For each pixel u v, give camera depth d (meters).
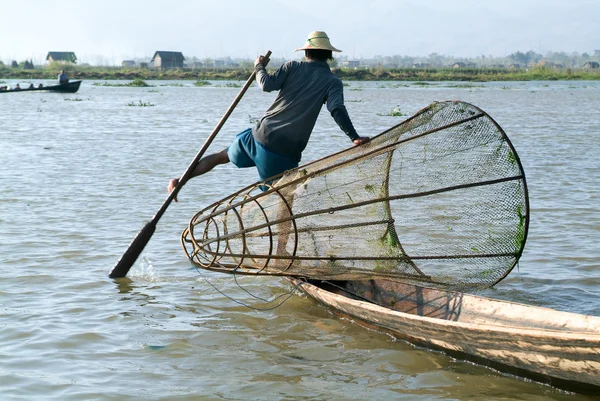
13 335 6.08
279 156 7.09
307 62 7.05
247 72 116.38
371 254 6.74
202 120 30.67
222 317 6.71
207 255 7.50
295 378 5.43
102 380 5.29
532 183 12.95
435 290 6.68
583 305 6.91
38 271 7.83
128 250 7.73
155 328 6.37
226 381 5.35
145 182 13.43
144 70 123.88
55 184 13.08
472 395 5.14
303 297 7.32
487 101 45.75
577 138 21.00
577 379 5.02
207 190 12.52
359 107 39.47
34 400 4.93
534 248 8.74
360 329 6.48
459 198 6.23
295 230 6.73
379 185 6.57
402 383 5.35
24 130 24.91
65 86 59.22
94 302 6.99
